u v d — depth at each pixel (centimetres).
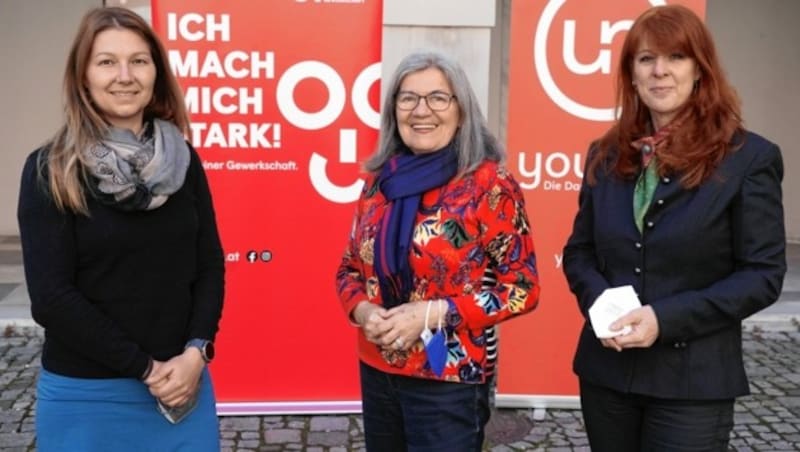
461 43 405
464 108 219
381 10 372
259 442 378
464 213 217
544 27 377
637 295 215
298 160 381
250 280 390
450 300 216
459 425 223
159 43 217
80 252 205
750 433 398
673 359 212
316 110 378
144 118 223
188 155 217
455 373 220
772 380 469
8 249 726
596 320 207
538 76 381
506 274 221
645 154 214
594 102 382
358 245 235
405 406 228
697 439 213
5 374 462
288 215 386
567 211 391
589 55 379
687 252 208
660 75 206
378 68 376
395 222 222
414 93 219
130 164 203
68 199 199
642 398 220
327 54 373
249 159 379
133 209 205
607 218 222
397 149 235
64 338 205
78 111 203
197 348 220
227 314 392
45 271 201
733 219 207
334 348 400
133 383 216
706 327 206
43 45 755
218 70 370
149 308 214
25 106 763
